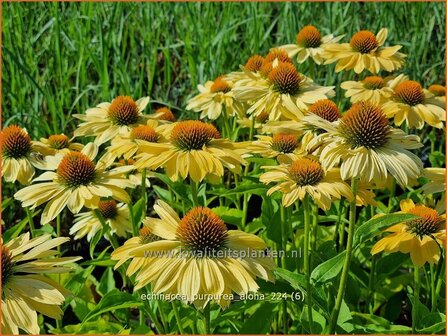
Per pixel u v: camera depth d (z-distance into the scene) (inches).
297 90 24.0
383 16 39.6
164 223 17.1
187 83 39.5
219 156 18.9
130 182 19.6
